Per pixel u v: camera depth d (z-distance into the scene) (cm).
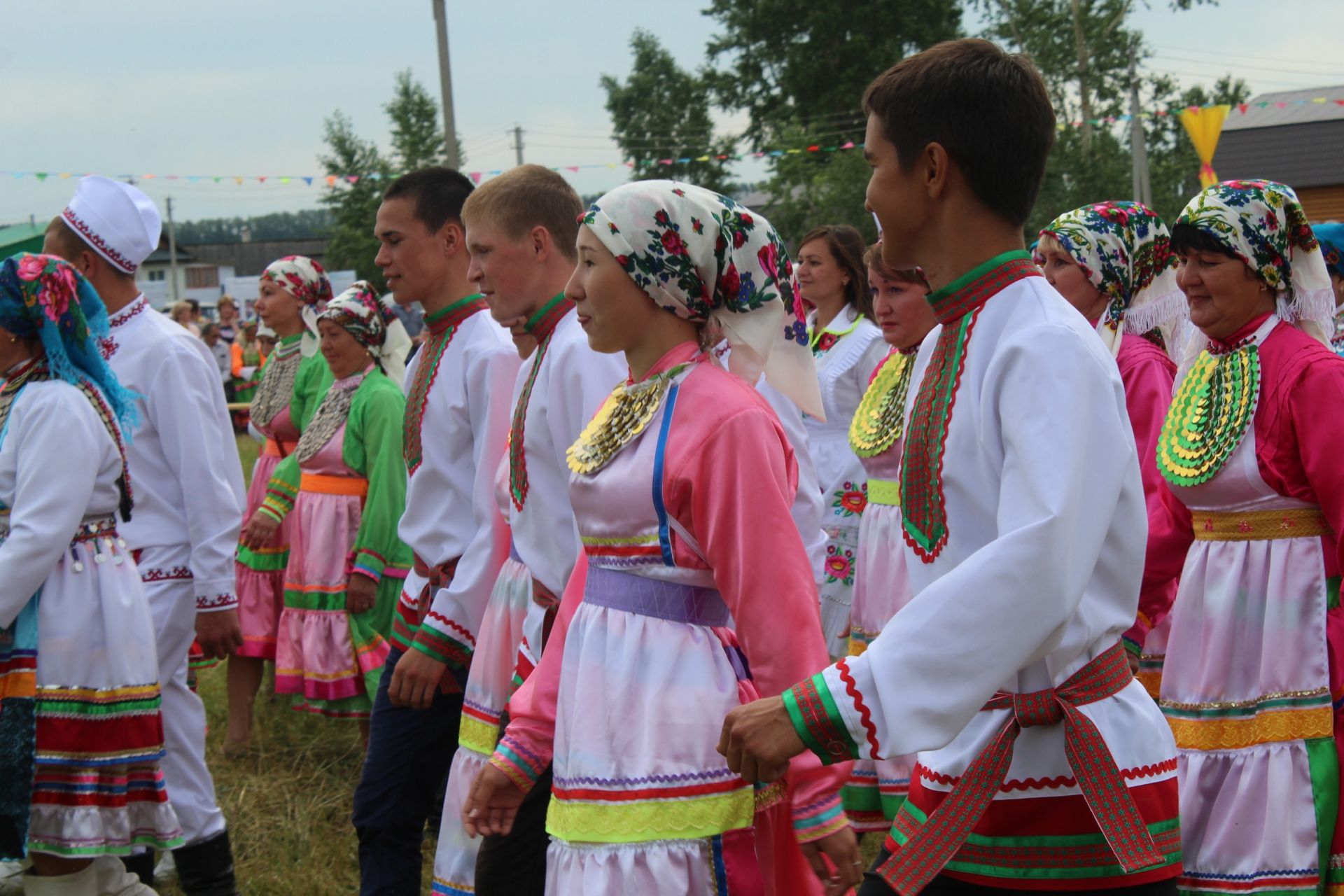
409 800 345
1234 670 317
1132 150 2698
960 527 200
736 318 232
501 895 282
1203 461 319
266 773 536
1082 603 193
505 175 311
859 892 215
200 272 6234
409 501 367
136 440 408
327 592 549
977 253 202
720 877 214
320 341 639
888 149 204
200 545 407
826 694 184
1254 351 320
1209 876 314
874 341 485
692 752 216
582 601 238
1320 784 305
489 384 342
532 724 247
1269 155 2964
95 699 354
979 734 201
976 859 201
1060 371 186
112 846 355
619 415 230
